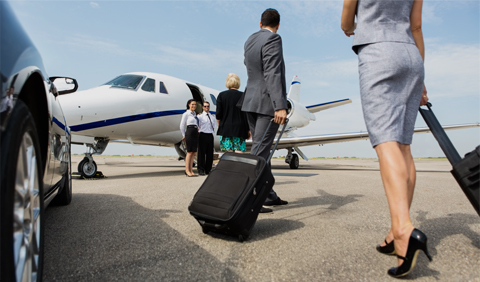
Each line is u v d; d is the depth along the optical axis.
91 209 2.85
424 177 6.31
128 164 14.74
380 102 1.59
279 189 4.31
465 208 2.94
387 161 1.53
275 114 2.52
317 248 1.80
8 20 1.04
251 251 1.75
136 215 2.60
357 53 1.77
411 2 1.69
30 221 1.12
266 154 2.81
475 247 1.81
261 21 2.93
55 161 2.13
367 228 2.22
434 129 1.73
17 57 1.03
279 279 1.39
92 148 6.23
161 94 7.36
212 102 9.68
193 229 2.18
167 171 8.49
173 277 1.40
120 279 1.38
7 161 0.86
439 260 1.63
